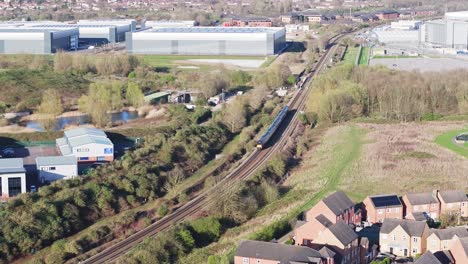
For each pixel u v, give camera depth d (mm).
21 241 177375
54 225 184875
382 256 169500
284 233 180375
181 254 171875
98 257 173000
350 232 165375
